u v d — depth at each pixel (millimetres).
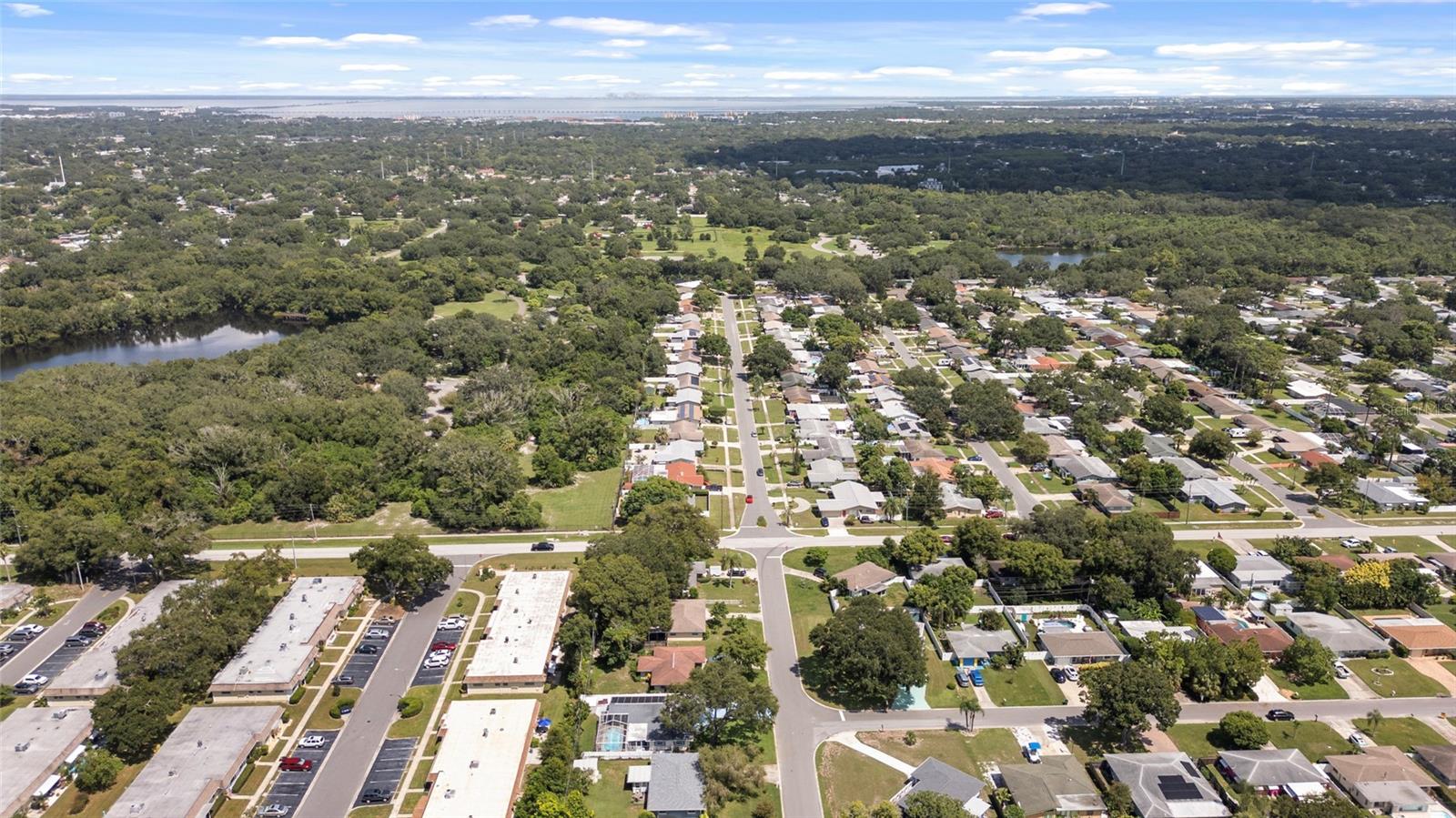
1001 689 152125
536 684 150750
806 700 149750
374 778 130750
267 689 148000
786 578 187875
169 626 150625
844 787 130125
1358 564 182500
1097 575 180875
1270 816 121062
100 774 128375
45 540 181625
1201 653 151250
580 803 120938
